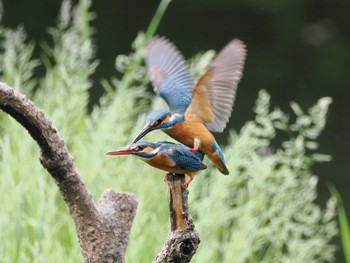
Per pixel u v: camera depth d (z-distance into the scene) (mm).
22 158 9984
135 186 9984
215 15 24094
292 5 24469
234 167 10172
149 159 6082
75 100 10383
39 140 5715
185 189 6133
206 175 10703
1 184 9664
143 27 23250
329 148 21625
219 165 6762
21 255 8859
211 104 6660
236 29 24172
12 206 9352
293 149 10352
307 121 10469
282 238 10086
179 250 5984
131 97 10930
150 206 10039
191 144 6621
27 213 9742
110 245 6070
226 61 6547
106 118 10320
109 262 6070
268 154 10594
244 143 10312
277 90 23516
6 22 21953
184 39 23766
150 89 14859
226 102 6625
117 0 23328
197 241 6062
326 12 24562
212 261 10023
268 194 10344
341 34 24656
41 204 8953
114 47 22891
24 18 22016
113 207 6152
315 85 23906
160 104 10578
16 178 9898
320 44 24391
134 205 6223
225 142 19641
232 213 10195
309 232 10281
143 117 10328
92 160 9906
